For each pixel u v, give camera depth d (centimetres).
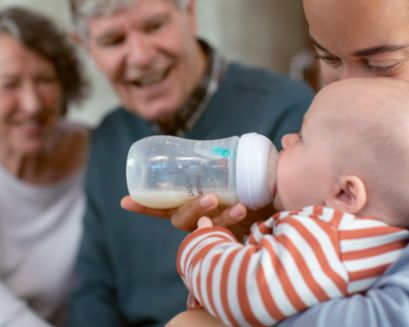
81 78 193
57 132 188
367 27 68
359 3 67
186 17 147
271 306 67
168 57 145
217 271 71
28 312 149
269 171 81
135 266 156
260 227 79
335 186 75
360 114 72
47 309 184
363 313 65
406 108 71
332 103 75
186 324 81
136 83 150
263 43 308
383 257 69
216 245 76
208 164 85
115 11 139
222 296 70
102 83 269
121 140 165
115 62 147
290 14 310
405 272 66
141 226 154
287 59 312
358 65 74
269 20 307
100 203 163
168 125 156
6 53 167
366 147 72
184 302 148
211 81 152
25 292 181
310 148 77
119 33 142
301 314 67
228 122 149
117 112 172
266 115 144
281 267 68
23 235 181
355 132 73
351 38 70
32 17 175
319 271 67
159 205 89
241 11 301
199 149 87
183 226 90
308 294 67
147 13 139
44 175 185
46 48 172
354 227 70
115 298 165
